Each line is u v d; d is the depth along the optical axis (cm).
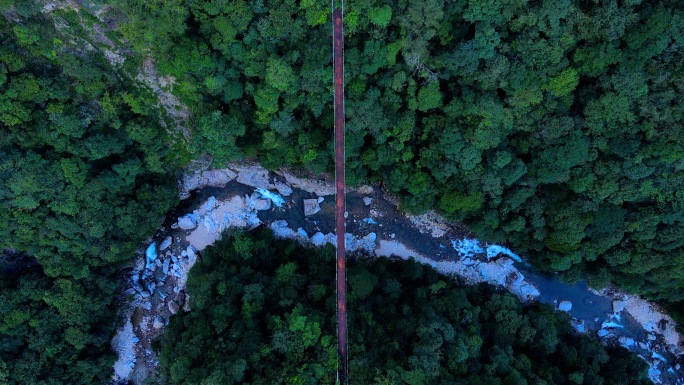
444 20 3641
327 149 4234
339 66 3778
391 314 4181
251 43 3728
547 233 4472
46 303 4188
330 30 3656
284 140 4300
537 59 3644
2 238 3988
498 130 3975
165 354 4038
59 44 3497
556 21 3450
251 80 4003
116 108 3875
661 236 4097
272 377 3616
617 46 3525
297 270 4416
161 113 4141
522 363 4075
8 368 4009
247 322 3934
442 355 3822
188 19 3619
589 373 4328
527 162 4216
